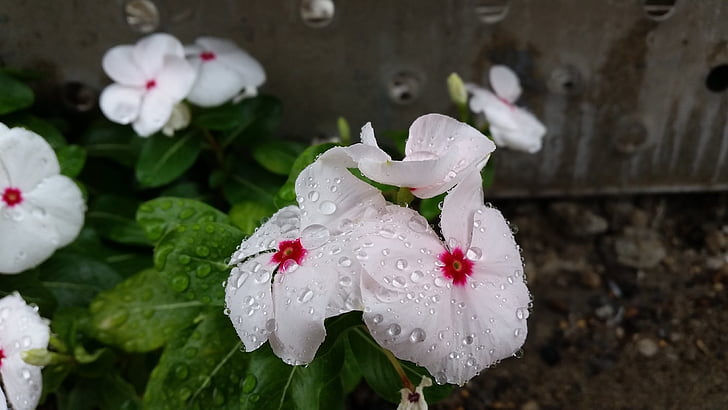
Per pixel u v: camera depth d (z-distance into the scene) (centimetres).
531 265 26
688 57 23
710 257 26
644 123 25
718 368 23
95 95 25
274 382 14
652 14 23
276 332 12
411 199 13
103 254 21
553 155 26
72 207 17
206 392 15
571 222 27
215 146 23
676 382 23
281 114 23
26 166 16
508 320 12
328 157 12
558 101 25
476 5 23
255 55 24
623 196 28
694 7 22
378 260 11
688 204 28
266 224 13
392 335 11
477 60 24
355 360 16
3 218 16
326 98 25
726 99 24
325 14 25
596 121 25
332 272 11
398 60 24
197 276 15
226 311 13
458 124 12
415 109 25
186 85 19
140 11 24
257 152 22
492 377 23
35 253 17
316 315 11
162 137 21
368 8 23
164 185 24
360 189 12
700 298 25
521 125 21
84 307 19
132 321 16
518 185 27
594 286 26
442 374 12
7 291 18
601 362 24
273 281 12
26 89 22
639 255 26
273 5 23
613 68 24
